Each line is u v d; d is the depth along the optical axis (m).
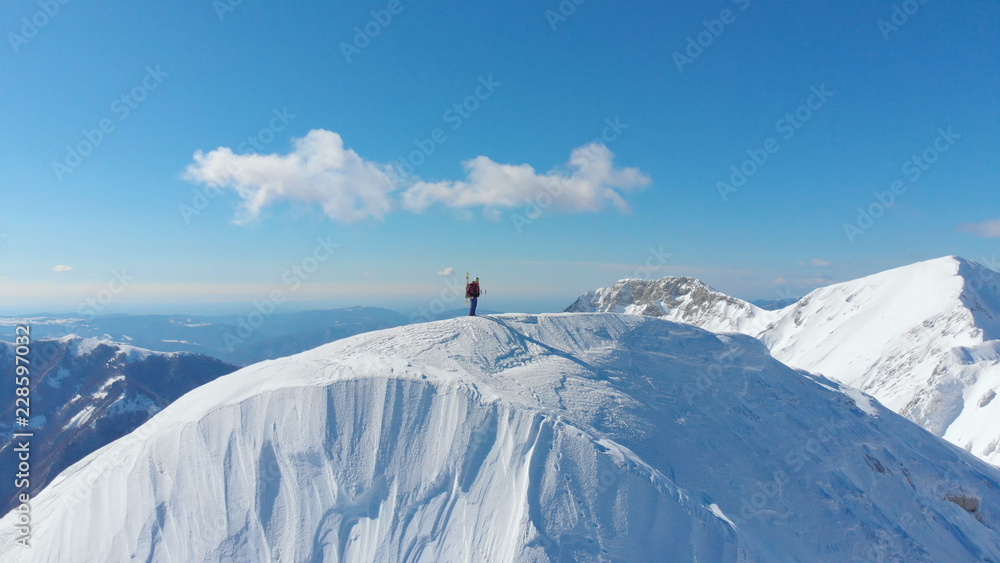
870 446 25.59
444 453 15.47
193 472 15.66
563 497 14.45
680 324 28.45
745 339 29.09
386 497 14.84
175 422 17.08
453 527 14.16
